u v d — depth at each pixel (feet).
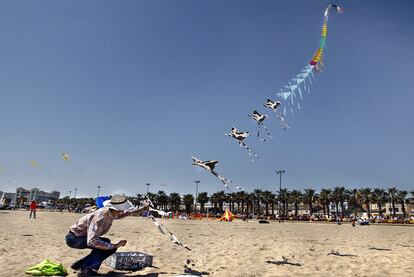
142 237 42.55
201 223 103.91
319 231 74.13
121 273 18.38
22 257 23.12
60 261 22.11
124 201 17.85
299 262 24.68
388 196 303.48
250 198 327.88
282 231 69.10
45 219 85.71
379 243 42.70
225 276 18.97
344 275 20.12
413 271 21.54
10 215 105.91
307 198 312.09
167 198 332.60
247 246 34.99
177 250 30.09
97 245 16.70
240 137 19.34
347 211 323.98
